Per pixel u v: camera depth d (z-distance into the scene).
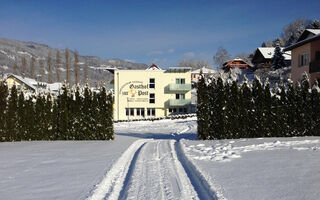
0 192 5.73
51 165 8.23
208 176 6.50
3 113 14.70
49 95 15.23
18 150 11.31
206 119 14.04
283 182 5.94
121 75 48.50
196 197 5.33
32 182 6.42
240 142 12.19
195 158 8.73
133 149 11.55
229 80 14.21
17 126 14.83
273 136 13.86
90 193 5.55
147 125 34.22
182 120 39.78
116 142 13.73
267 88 14.05
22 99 15.00
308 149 9.98
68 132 14.95
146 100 48.47
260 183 5.91
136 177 6.73
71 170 7.52
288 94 14.07
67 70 82.12
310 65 24.34
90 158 9.26
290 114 13.93
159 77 48.66
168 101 48.56
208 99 14.12
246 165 7.64
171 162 8.40
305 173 6.61
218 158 8.67
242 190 5.46
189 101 47.81
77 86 15.23
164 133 21.45
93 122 14.95
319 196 5.03
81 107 15.05
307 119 13.88
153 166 7.88
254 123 13.89
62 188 5.93
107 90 15.95
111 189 6.03
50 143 13.55
